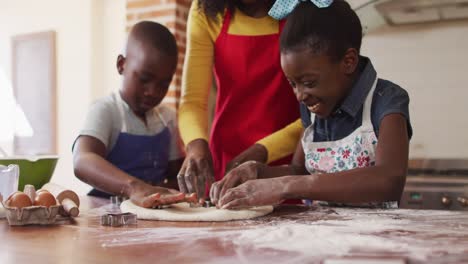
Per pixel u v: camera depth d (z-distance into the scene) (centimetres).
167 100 240
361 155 98
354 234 66
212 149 130
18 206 75
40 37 298
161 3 243
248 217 83
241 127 126
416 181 184
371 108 97
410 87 188
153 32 124
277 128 126
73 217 85
